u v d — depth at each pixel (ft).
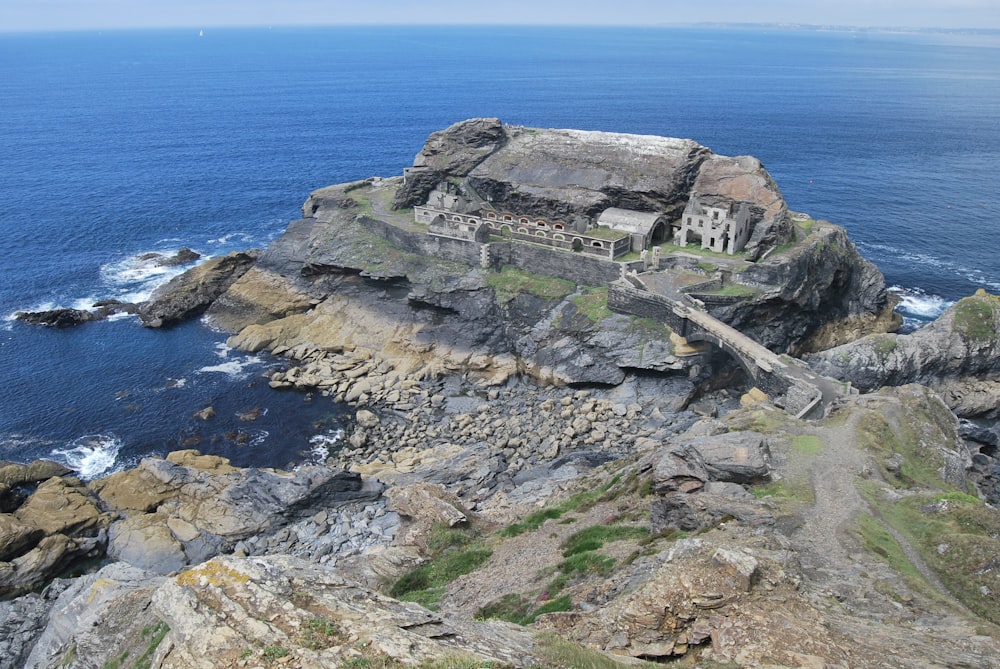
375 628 71.56
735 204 324.39
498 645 76.18
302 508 218.18
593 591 115.55
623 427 263.90
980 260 432.66
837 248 329.72
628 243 329.72
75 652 135.44
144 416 286.25
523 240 346.33
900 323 345.51
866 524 129.18
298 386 307.58
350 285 362.94
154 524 213.25
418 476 240.53
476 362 313.32
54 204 543.39
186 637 70.44
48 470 244.22
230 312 375.45
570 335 302.86
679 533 133.39
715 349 281.95
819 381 235.61
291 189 611.88
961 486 178.09
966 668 76.84
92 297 390.42
